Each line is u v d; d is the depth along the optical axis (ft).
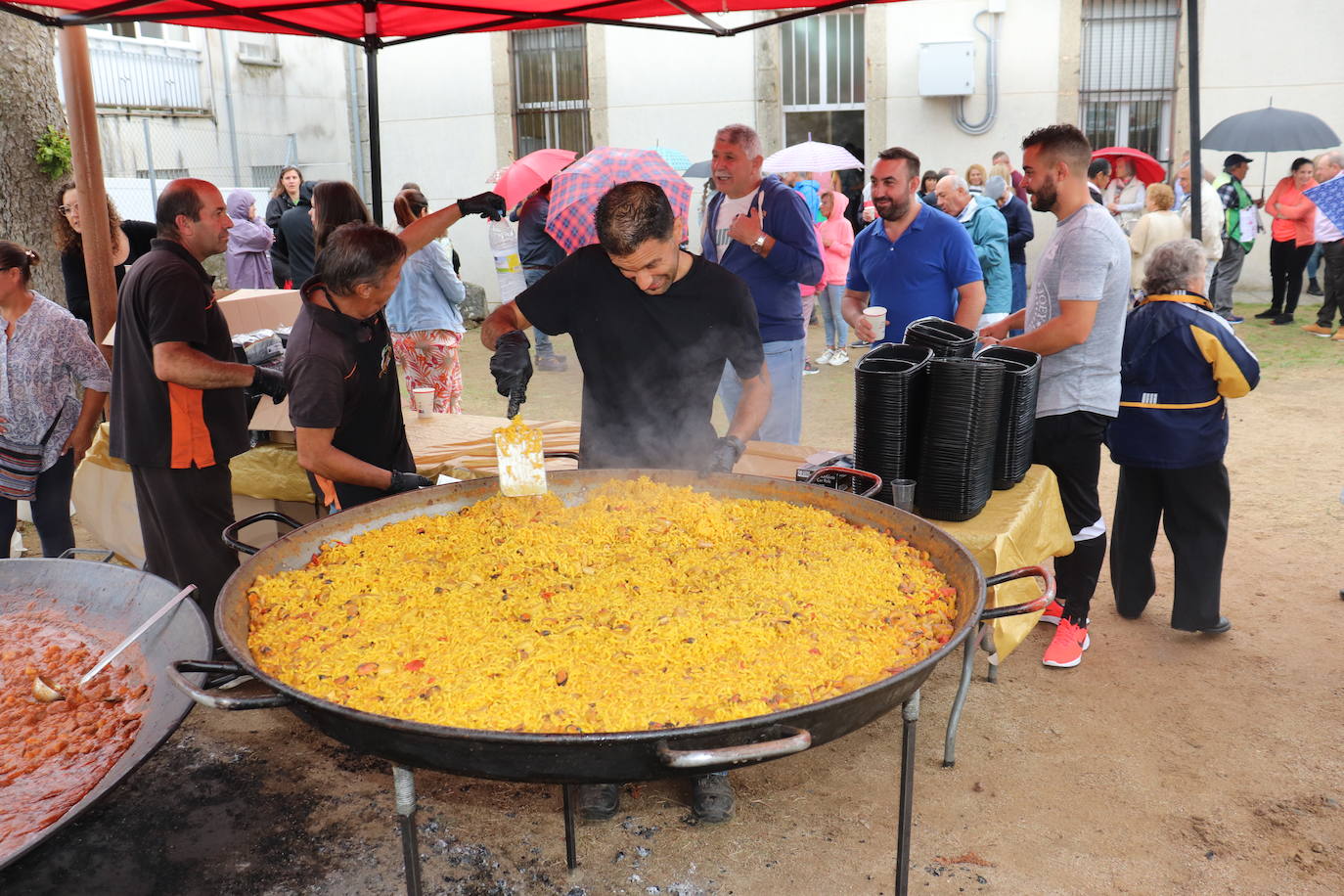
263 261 28.96
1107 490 18.70
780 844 8.80
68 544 13.94
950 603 6.52
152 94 43.45
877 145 38.88
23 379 12.78
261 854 8.71
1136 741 10.35
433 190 43.68
